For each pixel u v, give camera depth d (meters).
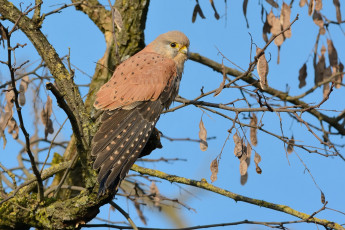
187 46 12.16
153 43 12.24
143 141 9.16
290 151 9.82
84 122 9.06
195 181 10.58
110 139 8.79
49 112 11.18
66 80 9.57
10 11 10.34
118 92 9.77
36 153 13.15
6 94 10.45
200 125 10.27
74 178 12.32
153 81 10.05
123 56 12.96
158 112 9.92
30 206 9.01
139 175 11.50
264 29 10.91
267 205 10.09
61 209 8.70
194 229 11.16
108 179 8.18
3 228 9.02
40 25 10.21
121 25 10.34
